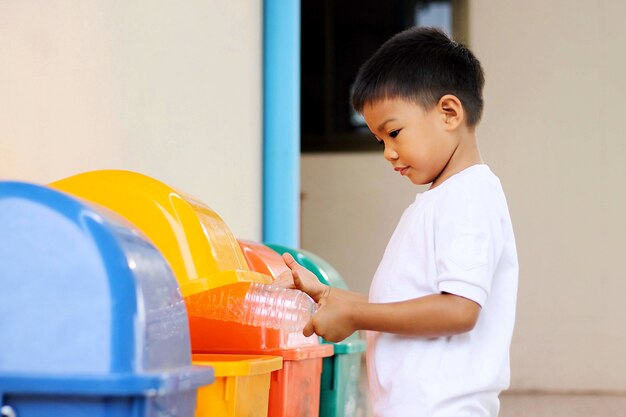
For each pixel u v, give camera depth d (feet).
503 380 5.67
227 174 10.80
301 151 24.03
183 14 9.37
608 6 19.67
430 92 5.90
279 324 6.35
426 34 6.21
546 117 19.77
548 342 19.54
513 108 19.80
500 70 19.85
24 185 3.81
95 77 7.29
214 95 10.36
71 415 3.54
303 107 24.16
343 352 7.82
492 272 5.56
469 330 5.40
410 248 5.77
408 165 6.01
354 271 22.49
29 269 3.69
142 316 3.72
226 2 10.87
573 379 19.47
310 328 5.55
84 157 7.09
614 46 19.67
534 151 19.77
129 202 5.46
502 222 5.84
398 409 5.55
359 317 5.48
